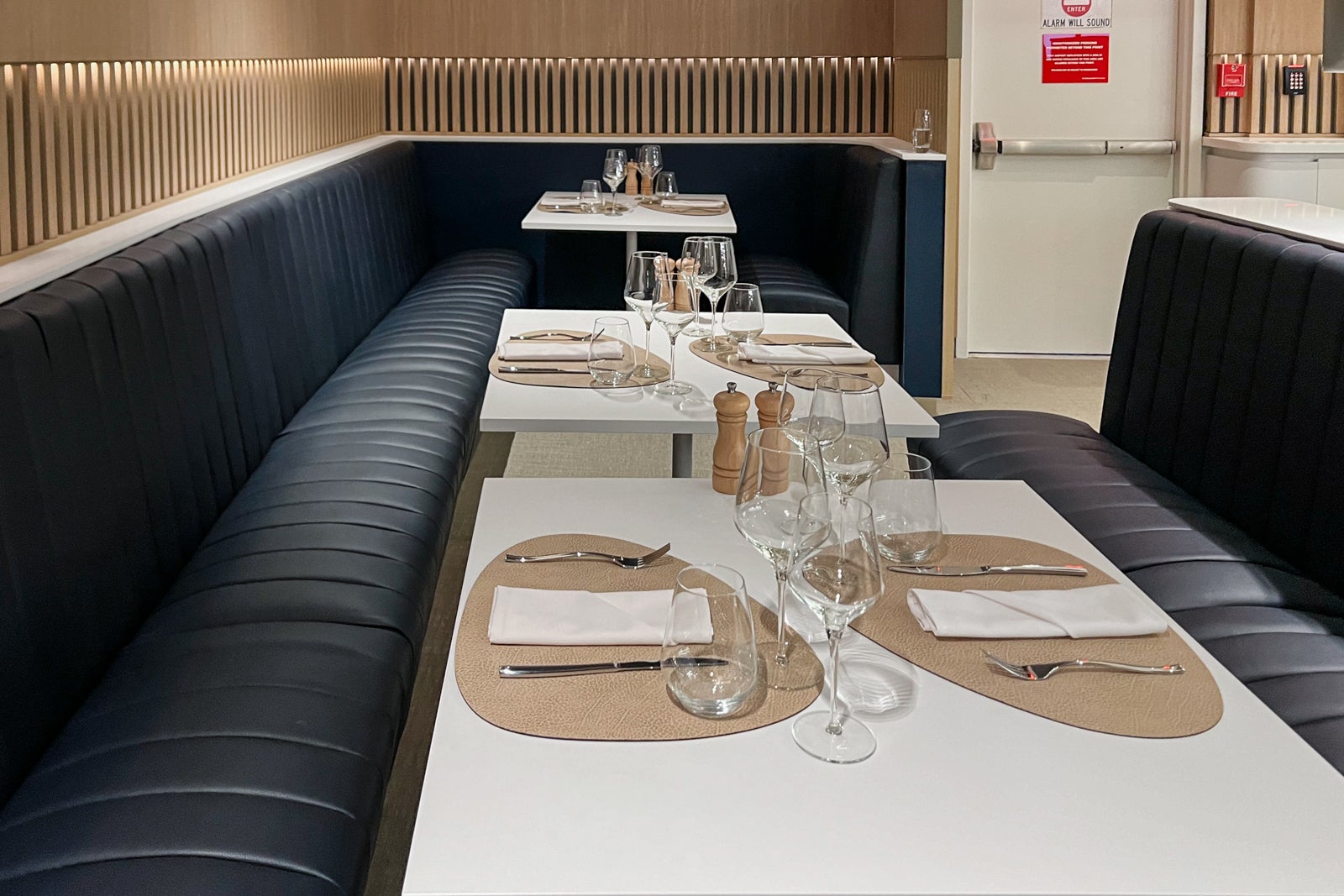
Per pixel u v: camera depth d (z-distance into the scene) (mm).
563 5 6867
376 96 6852
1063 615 1539
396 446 3184
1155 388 3129
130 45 3166
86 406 2143
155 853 1538
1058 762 1250
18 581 1833
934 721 1323
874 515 1745
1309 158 5559
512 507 1970
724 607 1353
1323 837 1132
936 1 5492
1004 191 6277
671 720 1316
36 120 2615
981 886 1062
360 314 4562
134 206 3254
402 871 2285
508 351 2908
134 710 1894
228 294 3068
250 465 3090
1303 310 2527
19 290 2162
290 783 1696
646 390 2660
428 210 6758
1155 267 3205
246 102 4379
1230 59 6008
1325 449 2400
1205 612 2225
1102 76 6168
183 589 2383
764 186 6723
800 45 6855
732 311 2938
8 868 1521
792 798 1184
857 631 1539
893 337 5516
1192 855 1105
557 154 6703
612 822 1145
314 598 2275
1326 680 1962
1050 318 6414
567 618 1511
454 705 1350
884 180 5328
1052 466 3002
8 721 1760
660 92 6973
